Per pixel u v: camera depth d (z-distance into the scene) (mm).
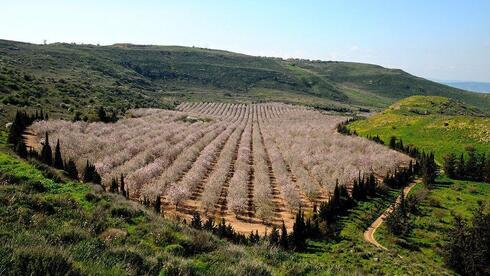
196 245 24312
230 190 78438
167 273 16078
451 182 100625
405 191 90938
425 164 102875
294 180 100000
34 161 45344
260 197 75000
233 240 44969
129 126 136500
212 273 17391
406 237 62531
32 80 154750
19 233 17609
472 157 105125
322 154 120375
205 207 69625
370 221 69125
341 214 70000
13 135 79438
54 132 101062
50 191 32781
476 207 79062
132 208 31141
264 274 18812
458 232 56531
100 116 133375
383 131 157750
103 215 27906
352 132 165000
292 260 24766
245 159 113875
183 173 95188
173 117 175500
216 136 155000
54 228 22094
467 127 135125
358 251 50469
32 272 12555
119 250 16672
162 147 109188
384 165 106000
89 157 85688
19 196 26031
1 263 12766
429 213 75250
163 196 75875
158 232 25406
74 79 194750
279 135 163375
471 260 51219
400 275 41938
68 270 13312
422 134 143000
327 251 50250
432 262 52812
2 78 138250
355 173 95500
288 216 72062
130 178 76125
